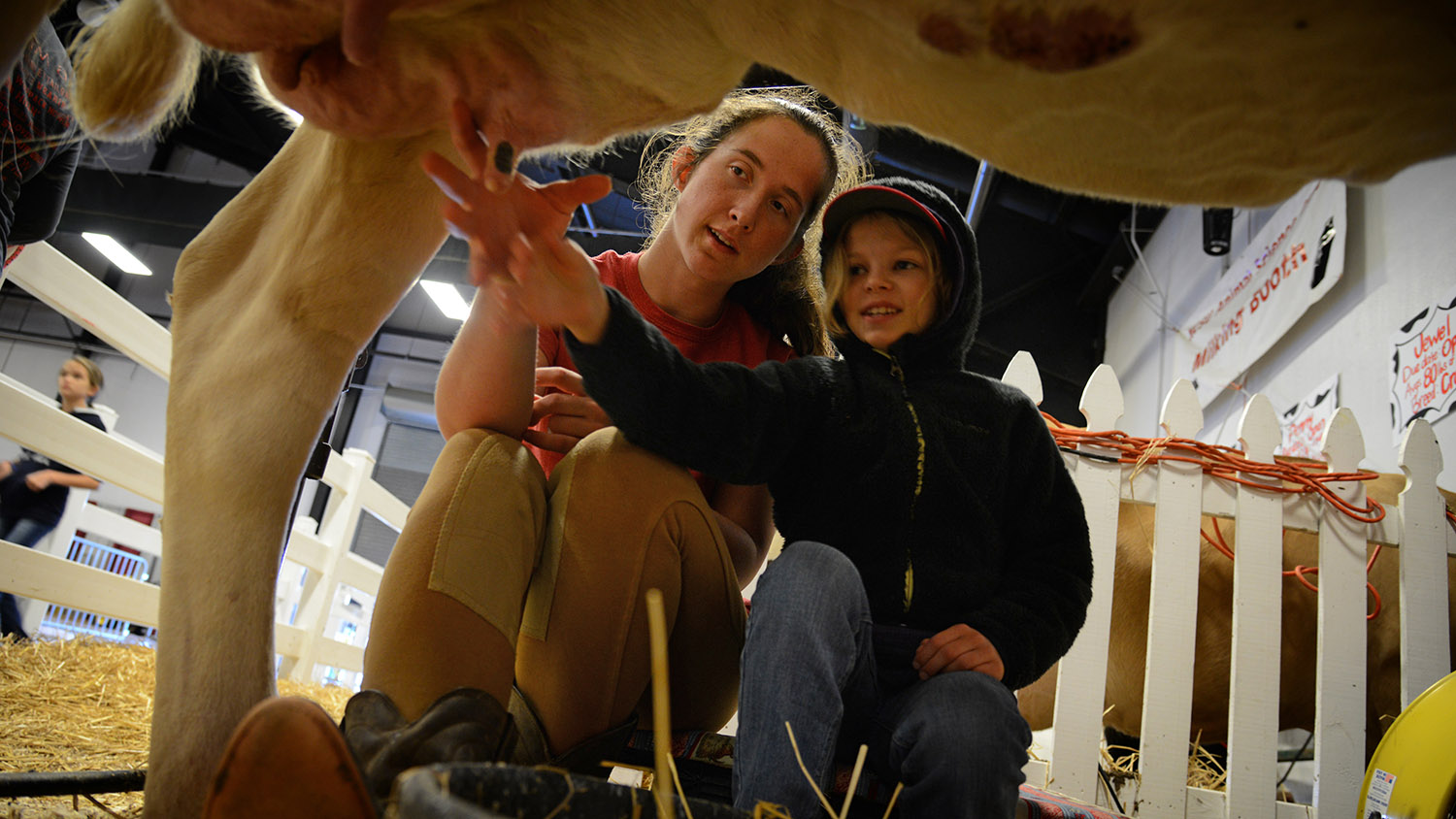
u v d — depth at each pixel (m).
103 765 1.68
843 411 1.19
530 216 0.87
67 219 8.43
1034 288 8.31
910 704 0.97
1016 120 0.66
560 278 0.90
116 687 2.46
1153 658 1.93
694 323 1.46
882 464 1.16
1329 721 1.95
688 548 1.08
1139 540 2.62
